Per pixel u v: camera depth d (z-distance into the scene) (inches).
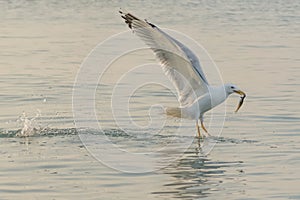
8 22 1435.8
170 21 1473.9
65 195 438.6
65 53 1059.9
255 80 865.5
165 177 481.7
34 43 1160.2
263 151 549.3
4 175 477.4
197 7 1772.9
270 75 896.3
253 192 451.5
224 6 1797.5
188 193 448.8
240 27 1395.2
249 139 589.3
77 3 1843.0
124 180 474.9
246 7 1774.1
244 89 813.9
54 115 669.9
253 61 1003.9
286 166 507.2
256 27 1396.4
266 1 1902.1
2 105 713.0
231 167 507.2
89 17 1547.7
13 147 552.7
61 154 535.2
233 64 980.6
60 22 1450.5
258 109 705.0
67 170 492.7
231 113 688.4
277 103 732.7
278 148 557.3
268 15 1609.3
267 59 1021.8
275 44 1171.9
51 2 1851.6
